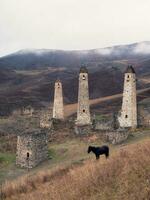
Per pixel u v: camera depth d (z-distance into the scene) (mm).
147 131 58969
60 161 49688
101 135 59656
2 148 60031
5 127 75750
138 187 16672
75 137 62031
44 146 52781
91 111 104125
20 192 26312
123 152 26297
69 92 170875
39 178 28953
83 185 20094
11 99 150375
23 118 87688
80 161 38750
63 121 72188
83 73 67625
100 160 27188
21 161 50969
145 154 21094
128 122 63344
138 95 109938
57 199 19828
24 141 51000
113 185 18484
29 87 184125
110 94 162000
